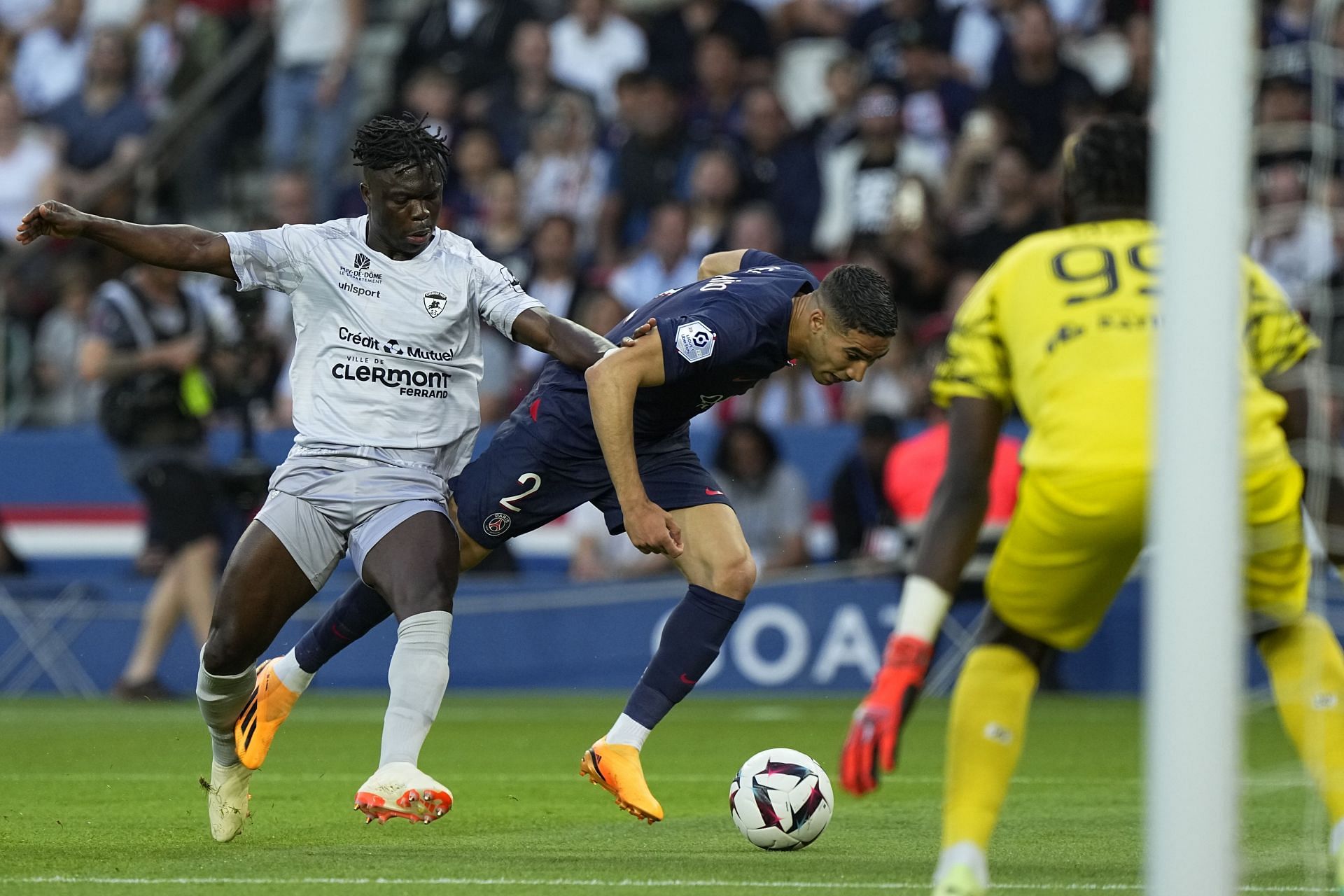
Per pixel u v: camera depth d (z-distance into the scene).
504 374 43.16
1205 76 8.80
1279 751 27.73
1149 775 8.91
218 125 51.38
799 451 40.88
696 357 16.64
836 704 37.47
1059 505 11.27
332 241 16.39
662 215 45.19
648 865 14.73
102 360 36.31
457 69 51.72
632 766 17.06
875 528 39.12
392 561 15.76
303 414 16.39
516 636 40.66
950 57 50.00
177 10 54.47
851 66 50.00
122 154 52.03
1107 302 11.46
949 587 11.20
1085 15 50.84
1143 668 39.38
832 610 39.38
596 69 52.19
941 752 27.67
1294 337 12.01
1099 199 12.09
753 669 39.78
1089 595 11.61
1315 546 17.94
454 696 39.84
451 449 16.81
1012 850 15.98
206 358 37.31
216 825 16.39
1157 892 8.80
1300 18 43.44
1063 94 47.41
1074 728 31.83
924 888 13.30
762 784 15.92
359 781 22.72
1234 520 8.80
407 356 16.34
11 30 55.94
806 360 17.41
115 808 19.39
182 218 50.78
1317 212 39.53
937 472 35.81
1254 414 11.66
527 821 18.59
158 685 37.84
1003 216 44.53
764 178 47.75
